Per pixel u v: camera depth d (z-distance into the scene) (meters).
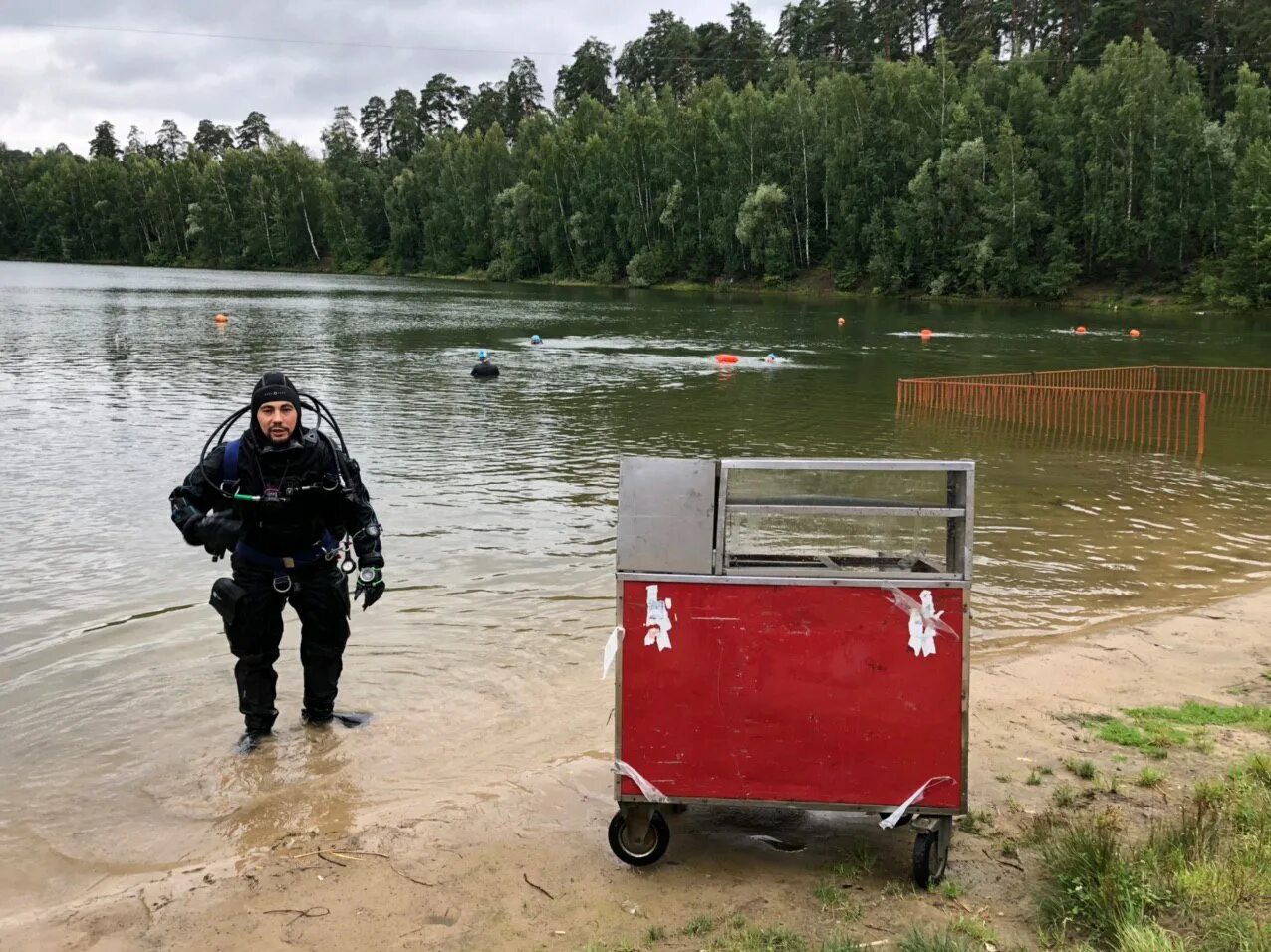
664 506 3.42
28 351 25.06
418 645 6.20
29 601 6.95
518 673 5.77
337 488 4.69
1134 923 2.94
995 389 20.28
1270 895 3.07
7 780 4.52
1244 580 7.96
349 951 3.14
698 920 3.22
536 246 82.12
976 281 56.28
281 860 3.74
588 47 123.75
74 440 13.28
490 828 3.97
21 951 3.19
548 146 80.44
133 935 3.27
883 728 3.40
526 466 12.24
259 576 4.75
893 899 3.34
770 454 13.52
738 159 68.06
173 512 4.60
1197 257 53.09
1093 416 17.17
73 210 117.56
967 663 3.37
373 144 138.25
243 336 30.80
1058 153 56.22
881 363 25.72
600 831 3.94
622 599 3.47
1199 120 52.38
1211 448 14.45
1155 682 5.61
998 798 4.08
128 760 4.71
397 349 27.67
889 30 93.75
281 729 5.04
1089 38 73.12
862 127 62.59
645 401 18.50
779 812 4.11
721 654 3.44
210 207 106.00
